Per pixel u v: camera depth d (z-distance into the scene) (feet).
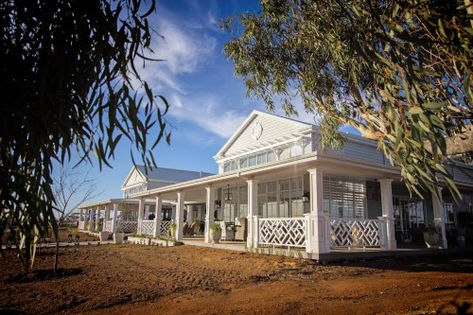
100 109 5.83
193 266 28.53
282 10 19.54
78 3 5.75
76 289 19.79
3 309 15.33
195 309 15.25
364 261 30.42
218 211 55.88
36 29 5.50
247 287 19.98
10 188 5.03
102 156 5.73
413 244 43.70
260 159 53.42
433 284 19.98
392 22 8.91
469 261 31.55
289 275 23.67
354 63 14.25
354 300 16.24
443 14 8.34
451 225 52.06
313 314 14.06
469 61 8.39
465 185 42.06
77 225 122.83
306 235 29.99
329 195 38.75
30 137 5.38
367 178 40.98
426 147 9.48
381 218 34.68
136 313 14.79
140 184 96.48
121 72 5.89
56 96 5.40
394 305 15.10
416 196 51.11
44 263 31.27
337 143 25.18
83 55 5.72
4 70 5.15
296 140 46.06
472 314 12.96
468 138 11.37
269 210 45.24
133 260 33.35
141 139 5.85
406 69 8.56
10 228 5.48
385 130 11.73
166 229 62.69
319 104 21.02
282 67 21.58
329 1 15.38
